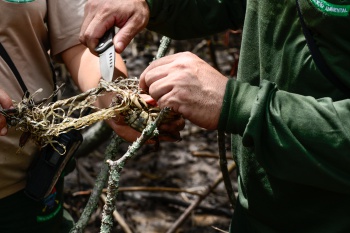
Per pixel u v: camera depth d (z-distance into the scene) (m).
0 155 2.31
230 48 5.34
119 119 2.16
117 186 1.83
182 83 1.78
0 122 2.09
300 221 1.94
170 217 4.10
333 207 1.86
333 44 1.76
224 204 4.20
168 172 4.52
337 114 1.70
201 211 4.15
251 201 2.04
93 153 4.62
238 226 2.21
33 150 2.37
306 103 1.73
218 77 1.81
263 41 1.94
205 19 2.25
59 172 2.34
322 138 1.69
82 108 2.11
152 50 5.65
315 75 1.82
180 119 2.02
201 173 4.52
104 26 2.08
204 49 5.41
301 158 1.71
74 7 2.35
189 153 4.74
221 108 1.78
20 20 2.21
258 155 1.74
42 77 2.35
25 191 2.34
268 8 1.92
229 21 2.29
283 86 1.90
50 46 2.40
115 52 2.06
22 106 2.11
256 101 1.74
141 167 4.57
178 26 2.28
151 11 2.17
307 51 1.83
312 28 1.78
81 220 2.23
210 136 4.96
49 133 2.09
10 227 2.43
